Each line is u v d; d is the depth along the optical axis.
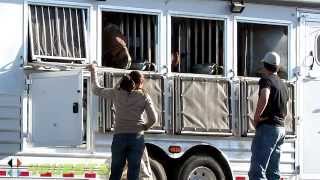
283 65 15.84
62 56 13.90
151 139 14.50
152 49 14.77
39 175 13.59
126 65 14.44
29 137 13.53
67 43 13.97
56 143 13.62
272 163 12.84
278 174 12.87
